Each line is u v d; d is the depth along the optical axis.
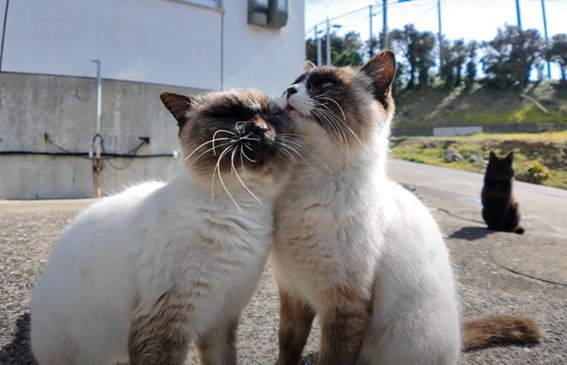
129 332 0.49
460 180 3.07
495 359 0.64
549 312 0.81
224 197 0.49
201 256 0.47
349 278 0.53
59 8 1.64
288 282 0.60
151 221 0.49
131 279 0.48
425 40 9.59
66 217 1.25
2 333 0.64
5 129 1.64
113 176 1.76
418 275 0.57
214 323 0.53
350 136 0.55
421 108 8.84
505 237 1.43
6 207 1.39
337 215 0.52
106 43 1.71
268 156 0.51
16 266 0.86
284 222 0.55
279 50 2.04
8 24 1.59
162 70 1.81
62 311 0.51
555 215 2.09
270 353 0.64
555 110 8.03
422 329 0.56
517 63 9.18
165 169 1.85
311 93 0.58
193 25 1.84
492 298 0.87
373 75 0.63
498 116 7.95
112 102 1.74
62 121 1.69
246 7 1.94
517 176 4.00
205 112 0.55
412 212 0.61
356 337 0.54
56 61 1.66
